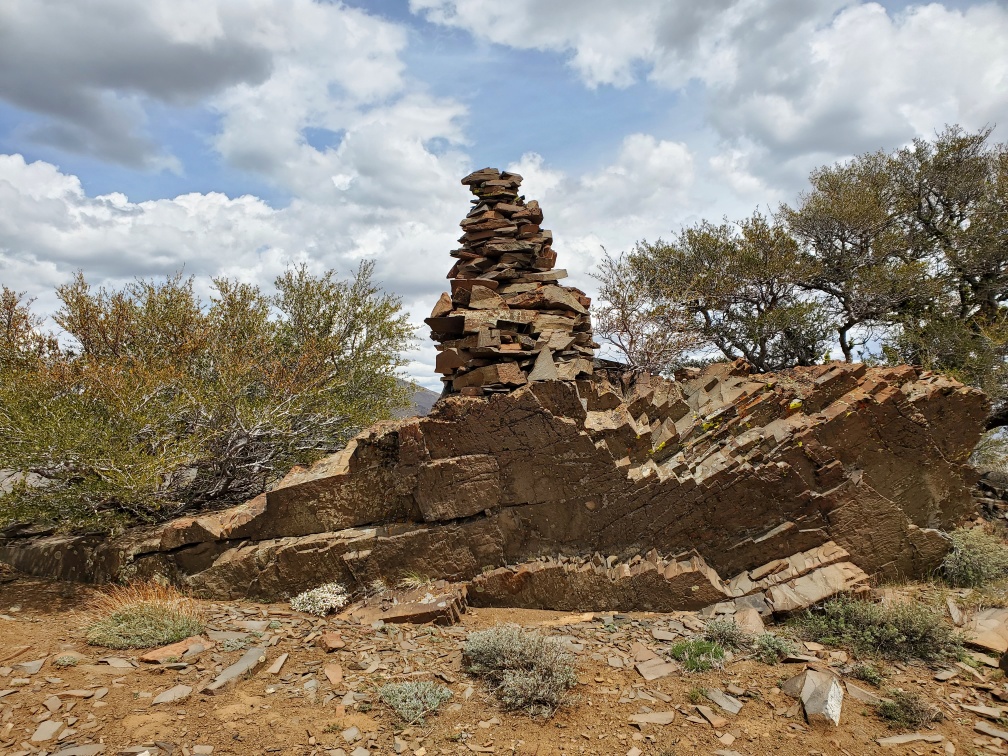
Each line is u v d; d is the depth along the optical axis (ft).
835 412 27.04
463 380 29.45
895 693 18.53
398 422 30.01
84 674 19.48
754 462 26.71
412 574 27.66
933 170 62.18
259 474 40.19
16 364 37.65
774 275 57.57
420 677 19.99
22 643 22.15
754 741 16.48
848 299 58.80
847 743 16.38
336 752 16.02
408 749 16.31
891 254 60.90
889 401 27.37
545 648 20.25
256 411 36.86
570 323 31.35
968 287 58.95
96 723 16.80
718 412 29.43
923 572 26.89
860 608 22.48
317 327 49.34
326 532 29.37
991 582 26.13
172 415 34.04
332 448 43.80
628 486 26.78
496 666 20.13
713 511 26.35
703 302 57.62
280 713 17.72
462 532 27.50
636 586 25.66
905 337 53.62
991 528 32.86
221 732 16.67
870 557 26.32
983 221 56.95
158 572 30.50
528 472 27.35
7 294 40.32
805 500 26.05
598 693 18.99
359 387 49.60
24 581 32.19
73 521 32.30
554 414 27.20
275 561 28.58
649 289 46.19
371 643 22.44
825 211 59.93
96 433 30.40
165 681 19.21
